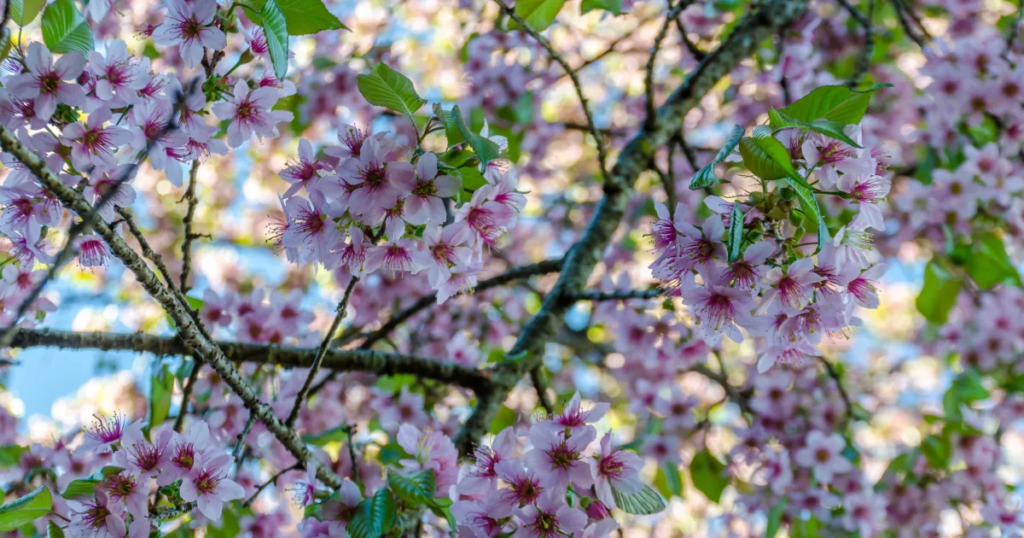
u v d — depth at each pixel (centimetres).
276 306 439
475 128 514
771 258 223
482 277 622
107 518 250
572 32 732
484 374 402
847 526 489
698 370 535
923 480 511
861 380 724
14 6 232
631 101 728
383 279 616
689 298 225
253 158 805
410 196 221
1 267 282
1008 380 533
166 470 254
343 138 234
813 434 495
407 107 240
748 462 517
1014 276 477
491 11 620
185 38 251
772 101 583
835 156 222
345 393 521
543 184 788
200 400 389
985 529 492
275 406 394
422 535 321
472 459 321
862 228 233
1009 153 496
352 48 632
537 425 250
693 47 483
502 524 251
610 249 706
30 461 378
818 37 585
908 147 576
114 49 236
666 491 526
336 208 229
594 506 254
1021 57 507
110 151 232
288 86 284
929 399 705
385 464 357
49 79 222
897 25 594
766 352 252
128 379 639
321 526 269
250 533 385
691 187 211
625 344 524
